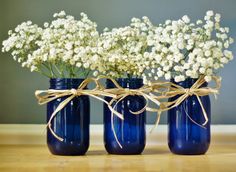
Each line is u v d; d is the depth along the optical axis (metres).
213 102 1.44
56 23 1.12
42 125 1.44
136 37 1.14
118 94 1.13
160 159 1.09
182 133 1.14
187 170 0.96
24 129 1.44
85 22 1.17
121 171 0.95
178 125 1.14
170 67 1.10
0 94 1.45
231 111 1.44
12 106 1.45
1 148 1.30
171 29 1.10
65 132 1.12
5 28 1.45
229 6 1.45
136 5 1.45
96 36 1.13
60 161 1.06
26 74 1.45
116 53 1.11
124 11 1.45
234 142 1.43
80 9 1.45
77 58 1.07
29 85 1.45
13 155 1.16
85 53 1.07
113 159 1.09
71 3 1.45
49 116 1.13
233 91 1.44
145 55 1.10
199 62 1.06
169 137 1.17
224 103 1.44
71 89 1.11
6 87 1.45
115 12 1.45
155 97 1.12
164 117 1.43
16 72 1.45
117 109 1.14
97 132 1.43
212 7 1.45
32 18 1.45
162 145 1.41
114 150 1.15
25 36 1.12
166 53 1.09
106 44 1.09
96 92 1.11
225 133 1.43
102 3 1.45
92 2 1.45
